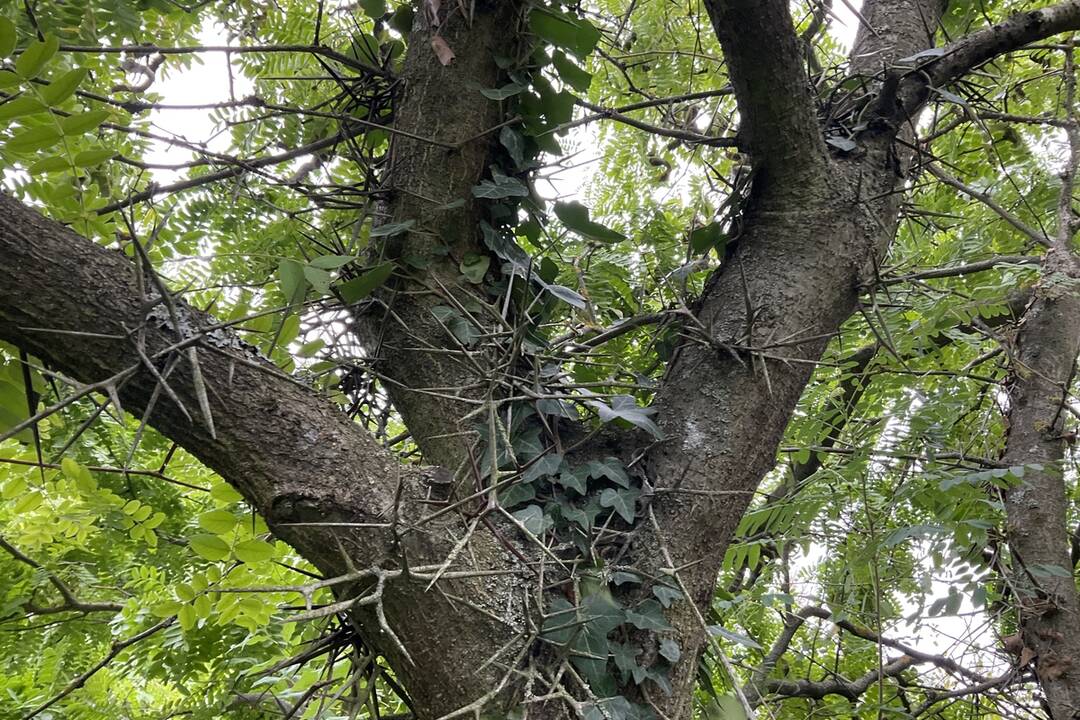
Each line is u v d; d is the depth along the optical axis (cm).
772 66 162
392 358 169
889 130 189
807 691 329
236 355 130
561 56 176
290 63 243
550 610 138
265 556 150
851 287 177
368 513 132
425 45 178
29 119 128
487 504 121
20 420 153
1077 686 225
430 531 135
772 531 263
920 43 219
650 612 142
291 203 240
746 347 161
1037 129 317
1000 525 257
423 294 167
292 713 139
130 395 125
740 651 345
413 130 174
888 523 256
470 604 131
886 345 183
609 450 164
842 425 286
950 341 323
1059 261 241
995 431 284
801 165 175
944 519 232
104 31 194
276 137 241
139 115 219
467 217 174
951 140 302
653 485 157
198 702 273
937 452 247
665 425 164
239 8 239
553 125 182
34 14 175
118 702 351
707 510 155
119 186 199
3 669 292
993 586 249
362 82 186
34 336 122
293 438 133
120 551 297
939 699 274
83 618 276
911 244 306
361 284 154
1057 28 195
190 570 282
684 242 267
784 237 175
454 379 164
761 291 171
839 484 249
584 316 230
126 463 154
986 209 297
